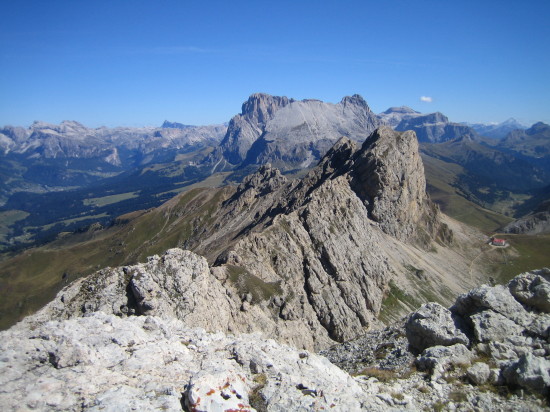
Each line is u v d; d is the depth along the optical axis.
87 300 62.81
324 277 119.19
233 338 34.69
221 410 21.53
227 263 106.94
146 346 28.92
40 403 20.55
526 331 33.03
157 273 68.19
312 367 29.27
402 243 190.88
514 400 24.84
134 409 20.45
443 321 36.19
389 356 42.12
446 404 25.58
